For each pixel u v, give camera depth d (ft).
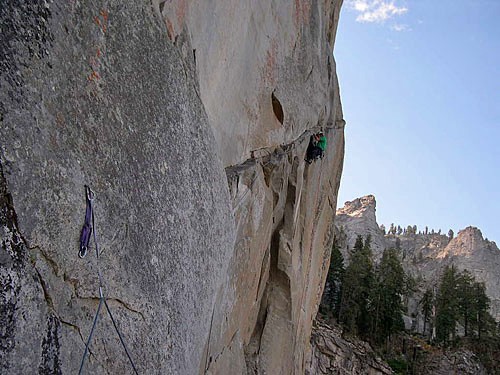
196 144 17.26
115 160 12.30
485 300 190.08
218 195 19.27
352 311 157.89
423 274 335.67
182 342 16.08
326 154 53.72
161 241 14.40
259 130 31.60
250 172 28.25
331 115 55.93
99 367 11.62
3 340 8.67
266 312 39.01
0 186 8.84
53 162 10.13
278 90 33.99
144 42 14.05
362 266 174.40
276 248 39.70
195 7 19.01
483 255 392.68
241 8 24.57
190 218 16.48
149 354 13.78
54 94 10.27
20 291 9.16
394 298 170.60
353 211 415.85
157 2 15.81
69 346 10.58
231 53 24.13
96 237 11.46
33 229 9.55
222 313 26.04
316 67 44.80
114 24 12.54
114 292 12.19
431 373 151.12
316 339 120.26
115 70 12.51
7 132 8.96
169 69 15.51
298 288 43.86
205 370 23.73
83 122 11.18
